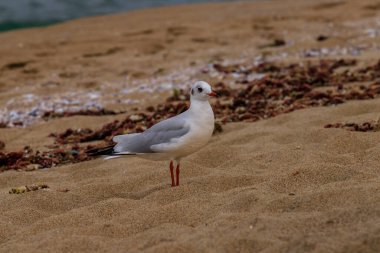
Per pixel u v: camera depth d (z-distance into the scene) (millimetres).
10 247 6137
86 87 15180
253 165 8188
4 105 14008
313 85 12766
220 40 18969
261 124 10461
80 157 10055
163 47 18625
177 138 7344
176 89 13492
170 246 5715
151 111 12445
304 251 5383
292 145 8867
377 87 11758
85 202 7621
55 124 12055
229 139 9656
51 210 7426
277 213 6320
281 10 22906
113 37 19984
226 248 5641
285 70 14602
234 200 6785
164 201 7250
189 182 7645
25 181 8773
